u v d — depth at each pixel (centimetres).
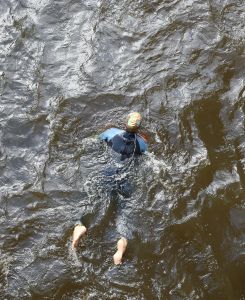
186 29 623
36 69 588
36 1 661
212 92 560
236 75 576
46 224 453
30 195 475
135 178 469
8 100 556
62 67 589
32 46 611
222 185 482
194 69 583
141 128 528
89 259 429
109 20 638
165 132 525
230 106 546
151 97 557
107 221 452
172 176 486
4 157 506
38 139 523
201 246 441
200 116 539
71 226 450
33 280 413
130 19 638
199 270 427
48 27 632
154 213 459
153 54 600
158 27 627
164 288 415
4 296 403
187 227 453
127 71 584
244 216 462
